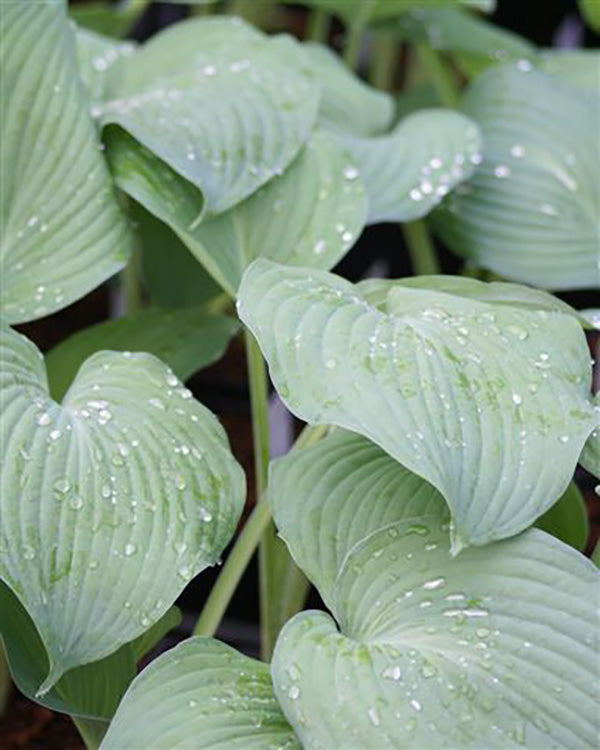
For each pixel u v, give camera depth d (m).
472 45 1.68
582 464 1.20
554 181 1.55
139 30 2.14
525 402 1.19
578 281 1.51
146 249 1.53
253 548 1.31
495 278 1.66
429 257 1.64
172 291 1.56
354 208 1.40
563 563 1.17
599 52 1.72
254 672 1.20
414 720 1.13
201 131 1.39
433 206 1.45
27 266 1.33
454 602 1.17
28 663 1.22
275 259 1.39
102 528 1.19
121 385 1.27
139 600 1.18
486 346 1.21
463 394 1.19
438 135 1.50
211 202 1.34
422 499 1.23
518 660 1.15
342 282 1.26
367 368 1.18
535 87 1.58
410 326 1.22
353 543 1.22
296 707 1.14
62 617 1.17
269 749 1.16
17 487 1.19
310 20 2.18
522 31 2.12
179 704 1.17
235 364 1.71
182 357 1.45
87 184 1.35
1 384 1.24
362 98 1.59
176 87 1.46
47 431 1.22
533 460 1.18
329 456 1.25
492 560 1.18
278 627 1.38
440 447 1.16
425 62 1.71
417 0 1.62
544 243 1.53
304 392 1.17
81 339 1.46
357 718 1.13
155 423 1.24
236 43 1.51
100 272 1.34
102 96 1.48
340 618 1.19
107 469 1.21
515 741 1.13
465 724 1.13
